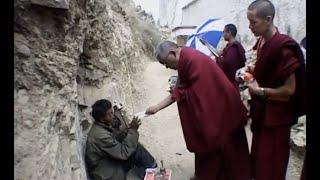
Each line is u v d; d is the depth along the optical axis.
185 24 15.45
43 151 2.30
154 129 5.68
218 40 6.25
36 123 2.35
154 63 11.92
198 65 3.08
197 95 3.05
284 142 3.03
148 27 15.05
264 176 3.10
